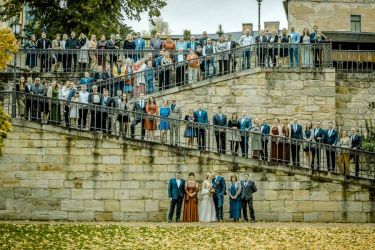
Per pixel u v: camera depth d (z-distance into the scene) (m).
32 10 40.34
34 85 28.14
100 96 28.34
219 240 21.22
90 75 31.30
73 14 39.03
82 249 19.55
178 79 30.73
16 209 26.72
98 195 26.77
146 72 30.09
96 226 24.19
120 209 26.75
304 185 26.64
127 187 26.78
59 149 26.81
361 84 32.38
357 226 24.97
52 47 32.81
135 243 20.58
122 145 26.81
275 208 26.61
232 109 30.72
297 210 26.61
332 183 26.64
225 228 23.81
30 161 26.80
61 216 26.72
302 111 30.91
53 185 26.80
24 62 33.03
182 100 30.56
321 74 31.03
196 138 28.52
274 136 27.08
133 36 34.16
